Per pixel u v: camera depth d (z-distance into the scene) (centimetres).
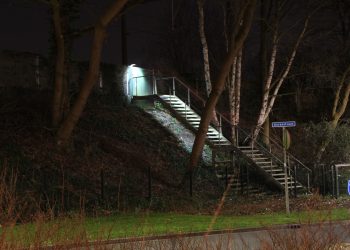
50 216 709
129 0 2275
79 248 594
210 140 2948
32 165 2080
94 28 2216
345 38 3556
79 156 2333
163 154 2714
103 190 2038
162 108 3173
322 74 3700
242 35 2416
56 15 2258
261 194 2612
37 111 2556
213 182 2608
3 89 2534
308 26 3206
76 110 2319
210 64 4209
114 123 2803
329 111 4056
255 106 3962
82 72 2962
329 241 666
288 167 2745
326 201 2322
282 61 3812
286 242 643
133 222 1586
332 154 3519
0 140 2172
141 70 3328
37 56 2741
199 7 2977
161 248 698
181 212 2014
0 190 771
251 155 2886
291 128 3769
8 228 618
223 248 764
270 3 3216
